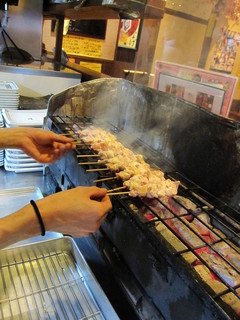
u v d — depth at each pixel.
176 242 0.46
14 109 1.06
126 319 0.50
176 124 0.71
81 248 0.64
